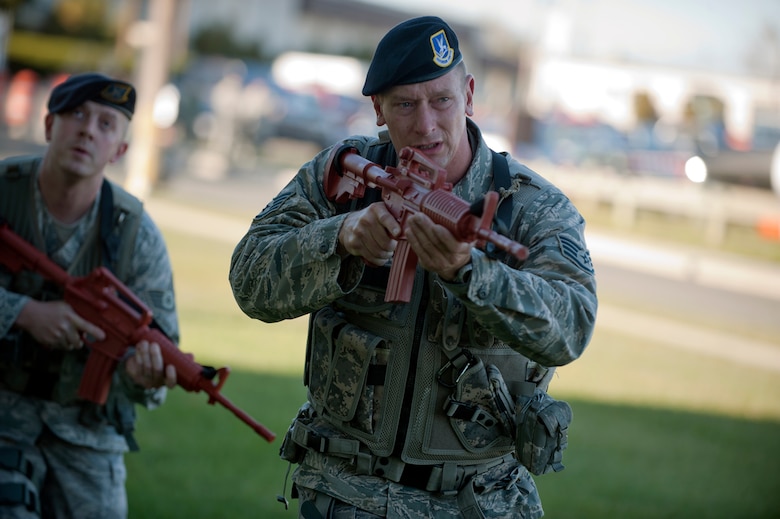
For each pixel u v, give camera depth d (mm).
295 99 34688
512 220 3410
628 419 9930
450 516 3455
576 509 7039
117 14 53625
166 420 8078
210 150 30766
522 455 3438
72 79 4445
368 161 3416
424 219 2855
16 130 29672
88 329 4266
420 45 3221
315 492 3551
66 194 4414
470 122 3562
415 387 3445
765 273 21125
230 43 61594
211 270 14992
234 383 9336
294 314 3416
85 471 4402
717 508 7328
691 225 26859
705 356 13500
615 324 15109
